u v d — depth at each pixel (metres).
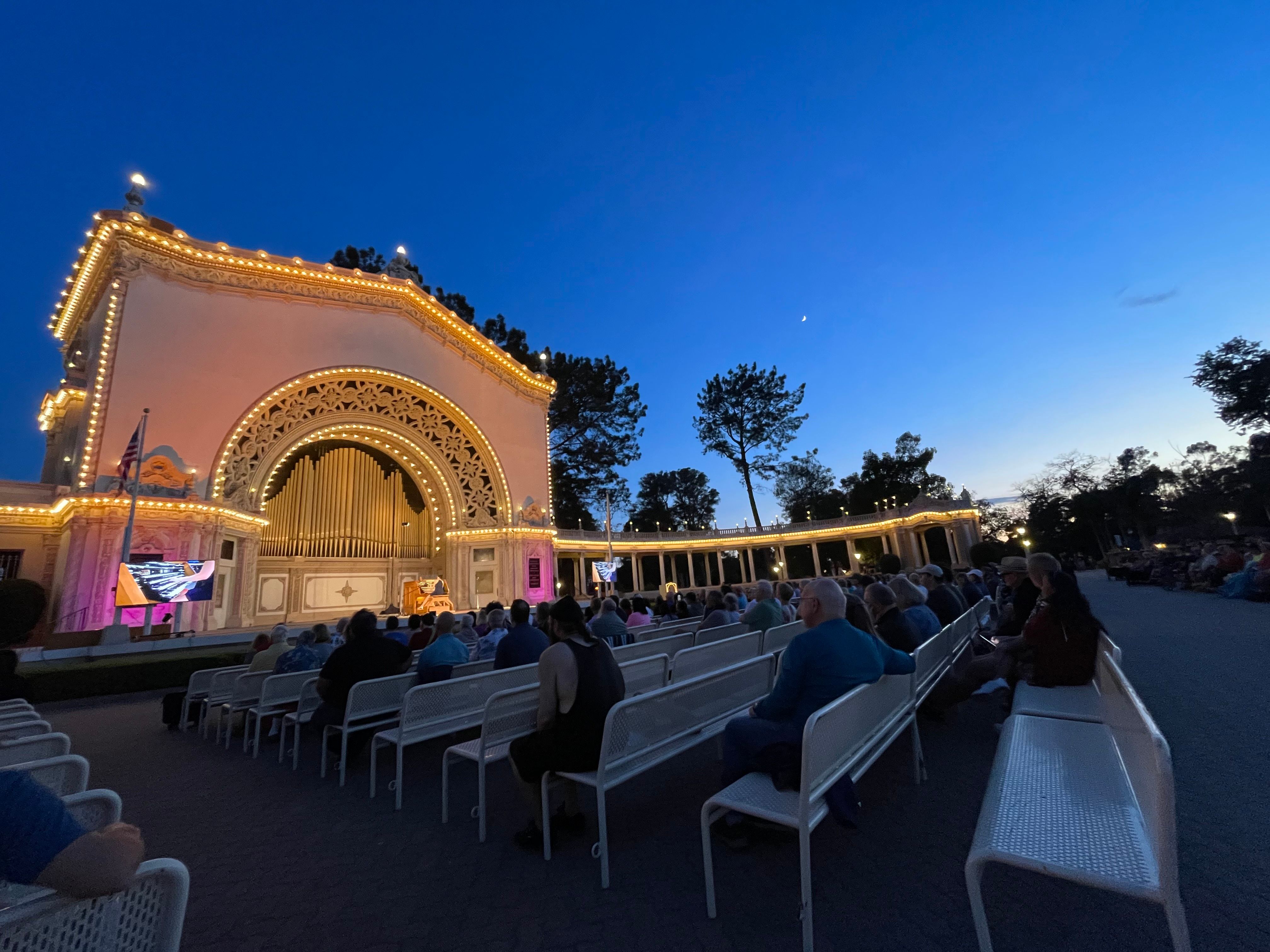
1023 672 5.28
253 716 8.45
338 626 9.15
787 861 3.45
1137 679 7.21
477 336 31.08
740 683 5.07
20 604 16.77
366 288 27.06
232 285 23.09
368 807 4.97
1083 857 2.05
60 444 26.11
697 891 3.18
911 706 4.66
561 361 43.97
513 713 4.52
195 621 18.73
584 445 45.84
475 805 4.85
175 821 4.88
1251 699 5.86
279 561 25.52
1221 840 3.21
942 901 2.90
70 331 25.97
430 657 6.46
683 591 36.00
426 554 30.56
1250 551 18.94
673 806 4.50
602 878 3.31
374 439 27.89
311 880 3.66
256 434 22.67
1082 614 4.79
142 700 12.41
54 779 2.67
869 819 3.95
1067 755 3.08
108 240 20.89
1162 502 50.59
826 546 59.53
